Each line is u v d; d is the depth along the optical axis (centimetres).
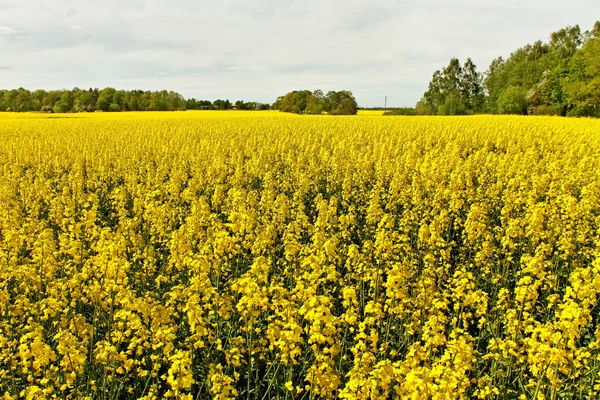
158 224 1291
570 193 1617
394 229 1560
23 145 3116
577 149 2786
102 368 762
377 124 4906
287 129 4397
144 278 1066
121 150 3002
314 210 1789
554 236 1241
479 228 1280
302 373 789
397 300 927
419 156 2895
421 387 544
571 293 683
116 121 5722
